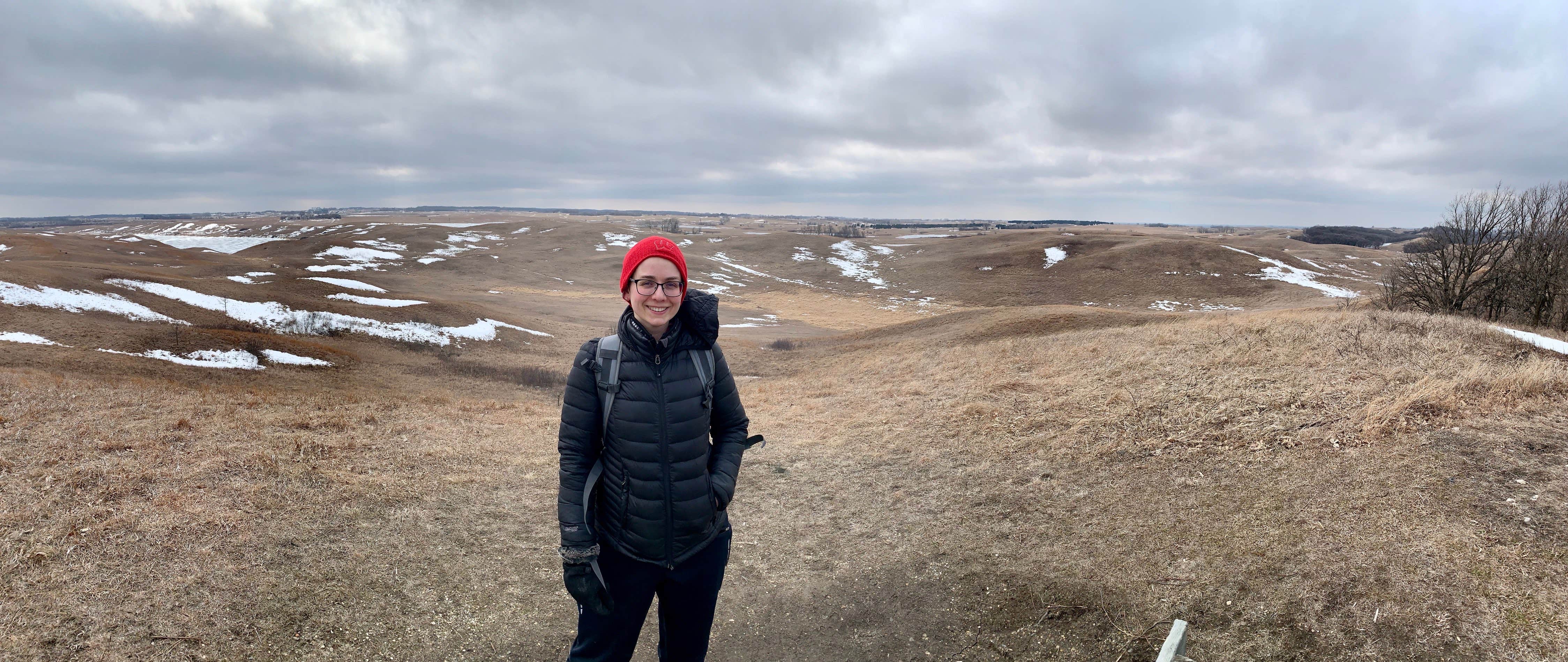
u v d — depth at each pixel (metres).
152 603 3.75
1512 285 25.64
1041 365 11.79
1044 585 4.18
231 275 48.06
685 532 2.41
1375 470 5.00
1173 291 63.91
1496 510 4.14
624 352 2.37
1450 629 3.22
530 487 6.32
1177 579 4.00
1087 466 6.12
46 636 3.37
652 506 2.36
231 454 6.31
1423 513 4.23
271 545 4.57
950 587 4.31
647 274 2.25
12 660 3.18
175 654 3.37
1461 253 27.36
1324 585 3.67
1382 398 6.62
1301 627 3.41
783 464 7.34
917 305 64.81
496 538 5.07
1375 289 60.38
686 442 2.38
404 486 6.01
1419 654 3.12
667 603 2.59
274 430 7.49
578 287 69.12
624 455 2.36
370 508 5.43
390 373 24.42
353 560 4.52
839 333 47.28
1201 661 3.31
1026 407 8.49
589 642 2.57
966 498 5.76
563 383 24.45
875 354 26.12
